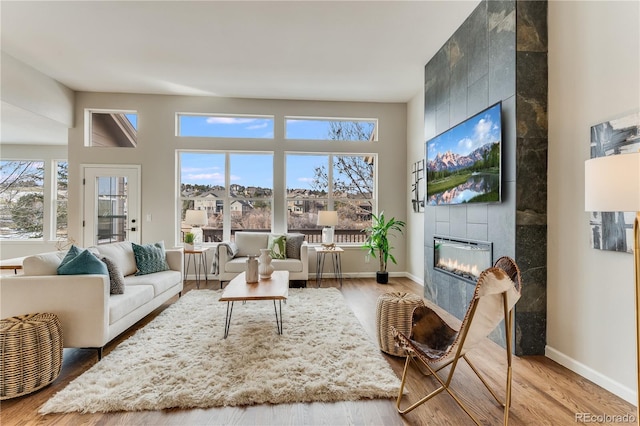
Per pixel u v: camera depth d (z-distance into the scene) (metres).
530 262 2.52
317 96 5.37
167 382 2.02
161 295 3.44
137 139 5.24
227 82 4.79
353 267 5.59
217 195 5.53
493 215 2.78
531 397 1.94
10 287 2.20
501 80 2.69
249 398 1.86
